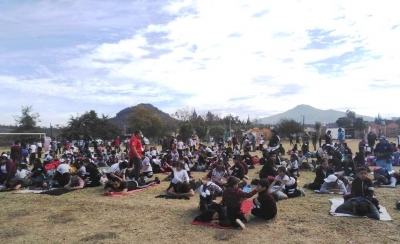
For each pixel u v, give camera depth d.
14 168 12.47
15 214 8.53
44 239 6.58
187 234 6.69
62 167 12.46
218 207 7.41
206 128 51.69
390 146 14.21
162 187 12.28
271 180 10.30
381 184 11.73
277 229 6.89
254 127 62.41
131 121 59.06
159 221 7.62
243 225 6.92
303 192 10.12
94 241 6.40
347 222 7.23
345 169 13.78
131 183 11.66
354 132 61.34
